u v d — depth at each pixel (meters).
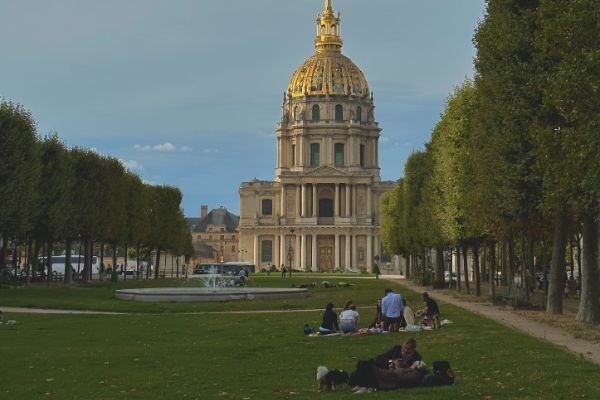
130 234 110.69
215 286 91.62
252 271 185.38
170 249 136.75
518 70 41.09
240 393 21.88
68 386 23.11
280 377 24.47
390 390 21.56
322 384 22.05
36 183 74.38
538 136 33.50
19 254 130.50
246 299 62.88
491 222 49.72
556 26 30.97
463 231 65.19
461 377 23.50
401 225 116.19
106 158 96.44
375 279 140.38
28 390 22.45
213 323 42.53
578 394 20.41
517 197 43.75
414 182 101.25
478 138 48.53
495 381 22.62
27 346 32.28
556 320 41.62
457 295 73.38
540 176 41.75
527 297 52.94
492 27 44.53
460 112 64.06
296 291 67.38
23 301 58.06
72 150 93.12
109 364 27.16
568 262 113.38
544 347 29.56
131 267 183.50
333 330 36.81
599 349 29.86
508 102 41.75
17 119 71.62
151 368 26.34
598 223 42.62
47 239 86.88
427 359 27.50
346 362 27.56
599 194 30.17
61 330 38.72
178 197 131.75
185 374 25.05
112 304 56.47
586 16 29.42
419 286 99.88
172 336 36.09
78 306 54.44
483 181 48.12
